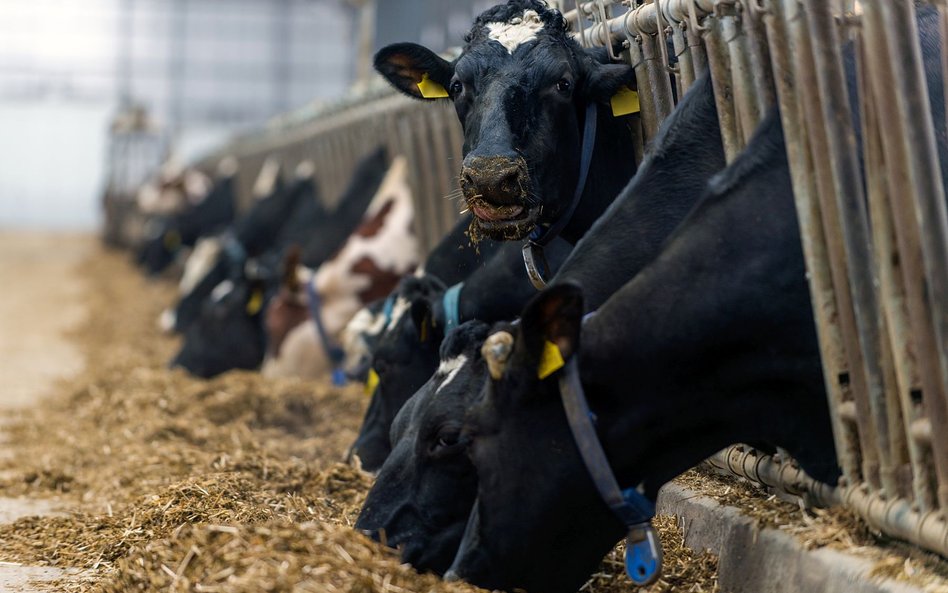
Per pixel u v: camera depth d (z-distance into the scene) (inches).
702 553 256.8
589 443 208.4
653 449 219.5
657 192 251.6
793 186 224.1
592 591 242.5
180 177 1595.7
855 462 225.1
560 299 200.5
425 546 234.5
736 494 266.2
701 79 269.4
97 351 810.2
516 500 212.5
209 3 2827.3
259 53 2827.3
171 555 221.8
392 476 243.8
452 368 237.0
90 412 511.2
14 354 799.1
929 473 210.1
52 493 379.2
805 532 231.5
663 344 215.6
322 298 572.4
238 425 458.9
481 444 216.4
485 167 266.8
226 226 1268.5
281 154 1058.1
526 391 211.8
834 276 219.6
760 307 220.1
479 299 320.5
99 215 2684.5
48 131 2955.2
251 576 194.9
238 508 284.0
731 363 221.5
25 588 265.1
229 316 613.3
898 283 211.3
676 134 260.7
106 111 2938.0
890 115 204.8
